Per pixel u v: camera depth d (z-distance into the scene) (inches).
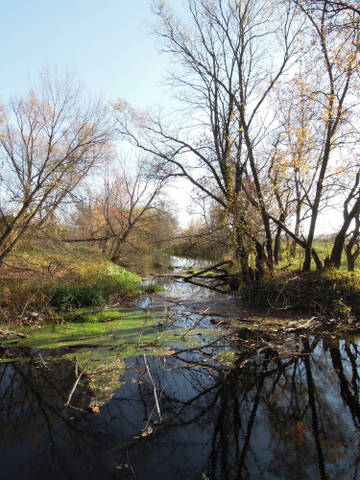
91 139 565.0
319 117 424.2
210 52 521.3
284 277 468.4
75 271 551.5
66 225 649.6
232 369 264.4
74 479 145.9
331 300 406.6
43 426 187.2
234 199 494.6
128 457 162.7
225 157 519.2
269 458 165.2
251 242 513.7
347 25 350.3
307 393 231.3
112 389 227.6
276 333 337.4
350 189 480.1
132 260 1255.5
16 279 470.6
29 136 515.2
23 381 239.8
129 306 491.5
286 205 596.4
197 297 559.8
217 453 168.1
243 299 513.0
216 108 538.6
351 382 247.1
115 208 1018.7
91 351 293.6
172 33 516.7
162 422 192.9
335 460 163.6
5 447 168.6
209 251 1032.8
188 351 295.1
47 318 392.5
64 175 536.7
